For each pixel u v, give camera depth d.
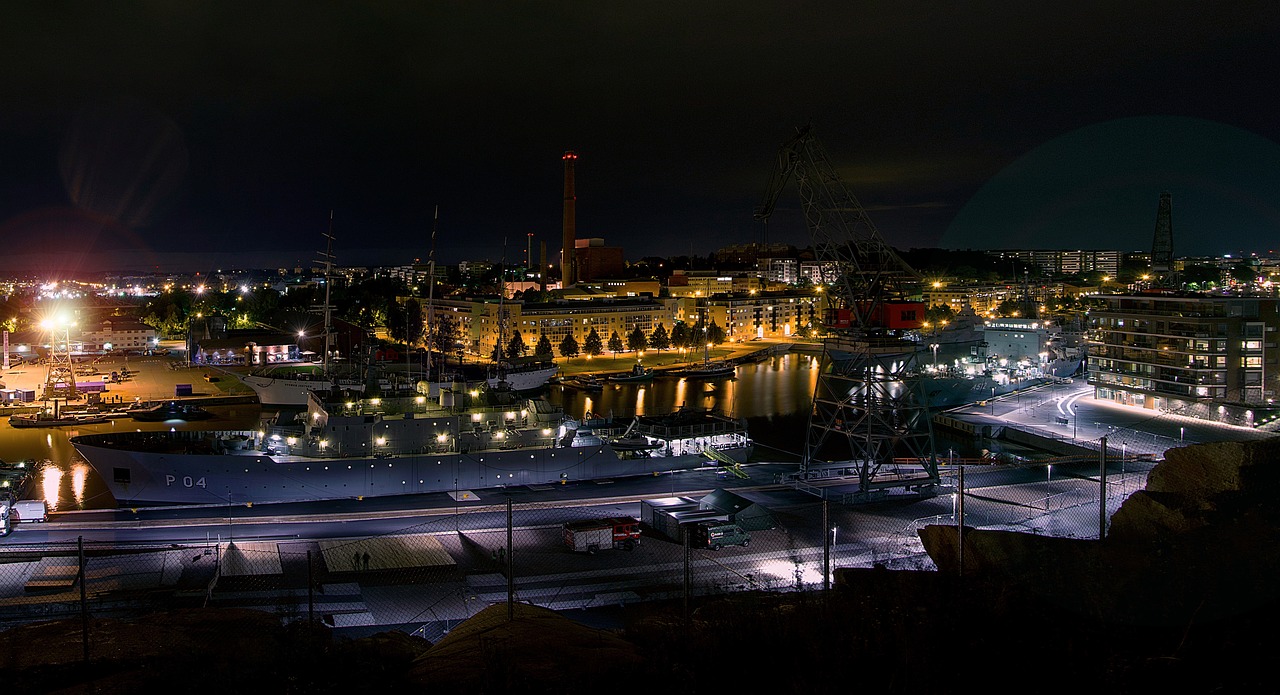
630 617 46.31
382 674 28.20
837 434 115.88
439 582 52.78
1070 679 24.12
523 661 27.30
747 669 25.44
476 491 75.00
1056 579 32.16
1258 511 38.38
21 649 31.86
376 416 75.25
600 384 163.25
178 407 127.00
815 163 84.12
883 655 25.48
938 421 121.56
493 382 143.00
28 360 181.00
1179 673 24.33
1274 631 26.72
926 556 57.22
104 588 48.91
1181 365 116.62
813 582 52.56
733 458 88.19
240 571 53.72
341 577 53.41
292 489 70.50
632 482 79.25
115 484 69.38
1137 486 77.25
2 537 59.38
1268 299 115.00
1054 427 110.75
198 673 27.83
